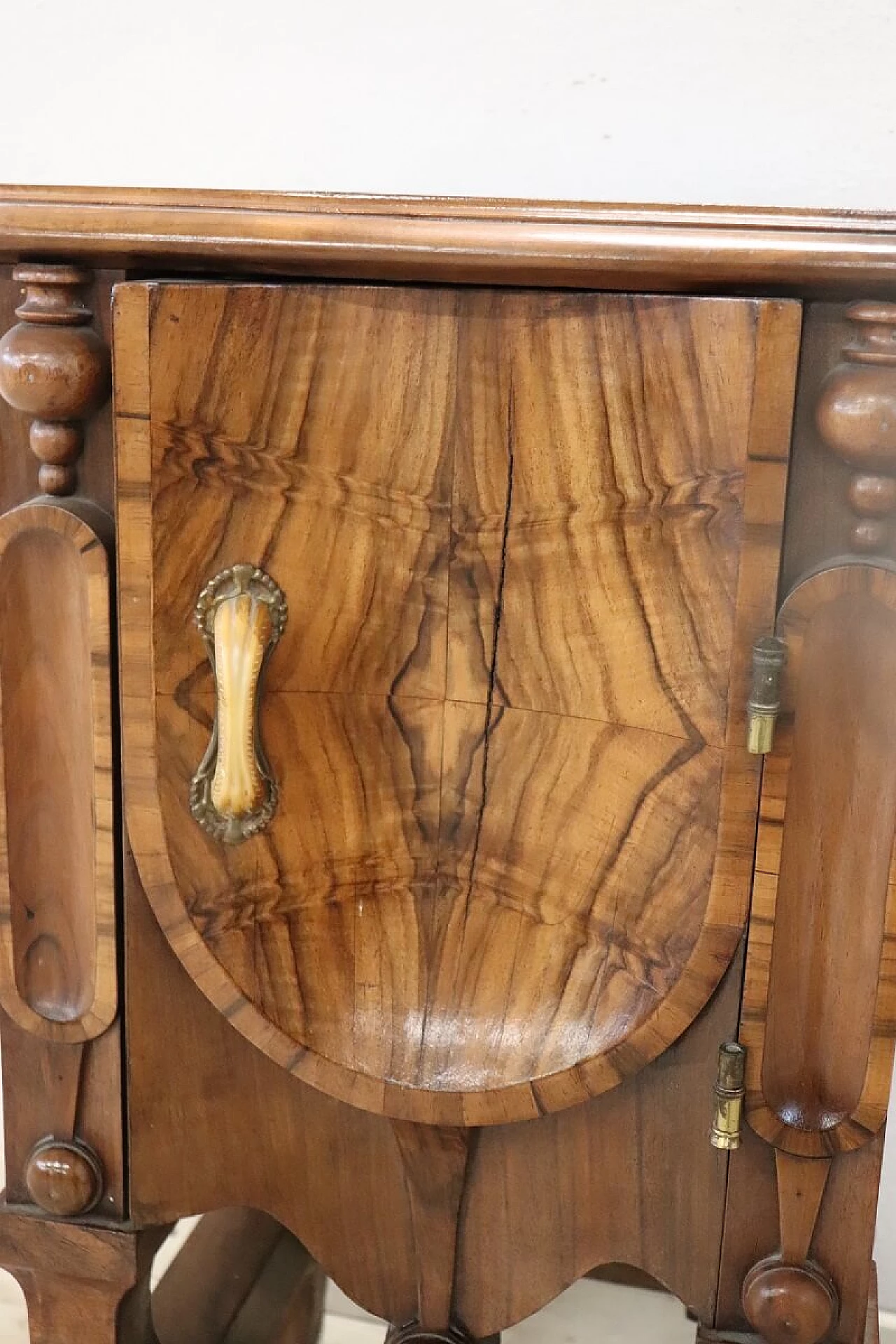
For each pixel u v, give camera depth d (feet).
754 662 1.81
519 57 2.75
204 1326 2.81
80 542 1.98
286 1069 2.10
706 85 2.69
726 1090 1.97
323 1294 3.28
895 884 1.88
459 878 2.08
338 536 1.96
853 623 1.82
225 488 1.93
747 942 1.94
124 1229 2.26
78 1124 2.25
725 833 1.90
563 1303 3.28
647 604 1.88
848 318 1.73
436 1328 2.21
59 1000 2.22
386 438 1.91
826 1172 2.01
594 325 1.80
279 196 1.82
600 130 2.76
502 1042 2.07
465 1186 2.16
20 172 3.00
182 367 1.87
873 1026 1.93
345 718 2.04
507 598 1.95
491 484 1.91
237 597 1.95
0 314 2.01
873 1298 2.27
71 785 2.12
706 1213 2.08
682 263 1.72
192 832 2.05
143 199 1.85
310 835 2.08
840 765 1.87
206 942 2.08
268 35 2.84
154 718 2.01
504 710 2.00
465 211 1.77
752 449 1.76
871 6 2.59
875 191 2.68
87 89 2.93
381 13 2.78
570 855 2.02
